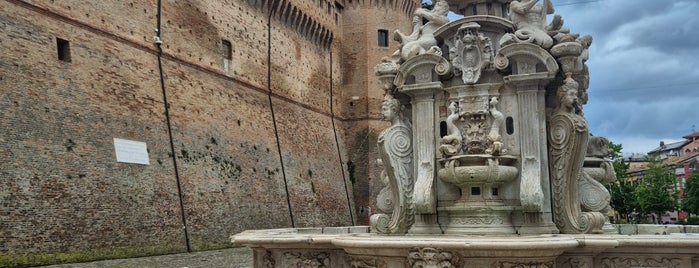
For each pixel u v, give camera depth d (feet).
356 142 191.21
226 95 133.18
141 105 105.50
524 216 28.09
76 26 94.84
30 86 84.53
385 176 32.22
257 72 148.25
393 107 30.63
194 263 85.05
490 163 27.55
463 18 30.25
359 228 38.14
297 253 26.27
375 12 196.95
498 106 29.30
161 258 92.48
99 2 99.81
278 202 142.82
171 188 106.42
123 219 93.61
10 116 80.12
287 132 157.38
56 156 85.25
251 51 146.41
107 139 95.55
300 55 171.73
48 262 79.25
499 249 21.53
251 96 144.15
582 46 29.68
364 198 186.19
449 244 22.02
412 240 22.77
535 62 28.48
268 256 26.99
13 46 83.20
